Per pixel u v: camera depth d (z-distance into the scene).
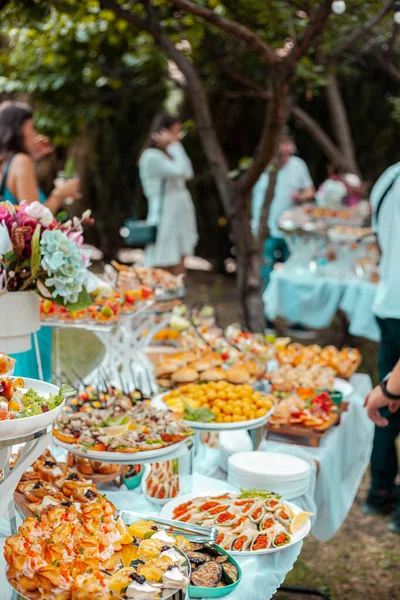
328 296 5.18
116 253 9.71
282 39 4.81
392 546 3.41
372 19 4.46
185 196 6.86
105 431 2.01
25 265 1.94
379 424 2.41
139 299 2.83
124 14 3.89
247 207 4.27
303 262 5.41
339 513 2.54
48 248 1.89
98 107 6.32
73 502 1.61
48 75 5.65
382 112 8.72
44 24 4.78
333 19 4.36
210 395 2.43
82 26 4.84
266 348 3.07
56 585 1.28
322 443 2.46
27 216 1.92
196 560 1.51
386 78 8.66
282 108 3.60
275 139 3.76
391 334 3.20
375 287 5.03
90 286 2.09
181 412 2.26
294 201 6.54
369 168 8.90
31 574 1.30
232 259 9.88
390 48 5.36
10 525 1.55
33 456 1.41
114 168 9.23
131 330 3.05
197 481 2.12
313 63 4.89
